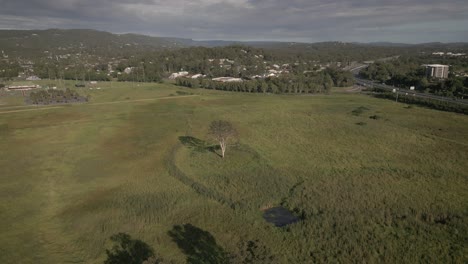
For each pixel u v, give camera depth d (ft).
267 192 149.79
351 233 114.62
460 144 224.74
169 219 125.39
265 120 312.91
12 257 103.14
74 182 162.50
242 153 205.46
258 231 117.60
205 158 196.95
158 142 232.94
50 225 122.42
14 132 260.83
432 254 102.68
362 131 263.08
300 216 130.62
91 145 225.97
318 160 194.18
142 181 163.12
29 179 166.20
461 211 129.59
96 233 116.26
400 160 193.06
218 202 139.44
